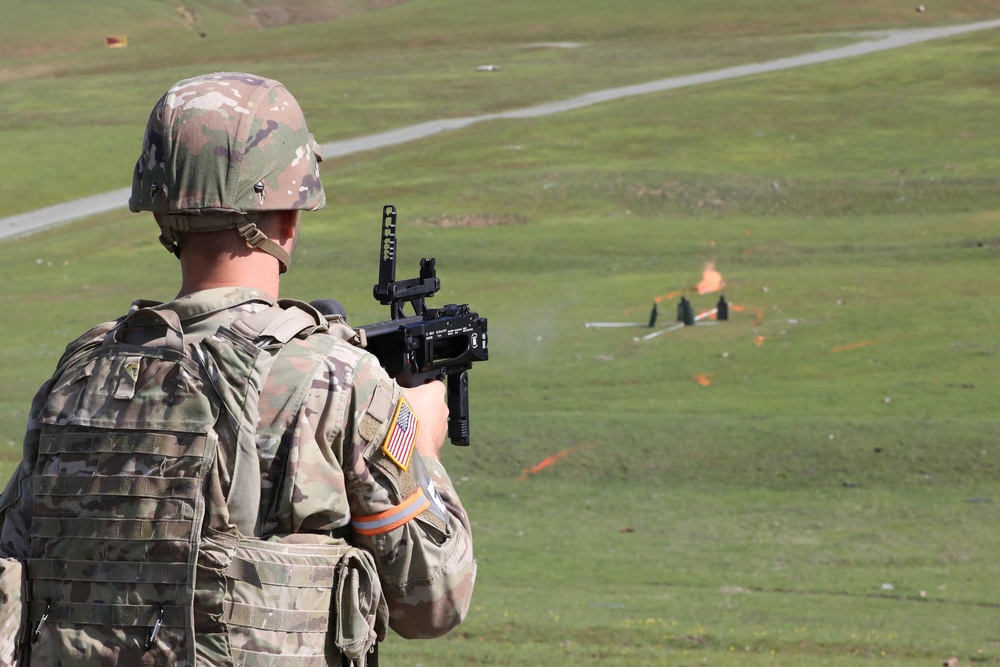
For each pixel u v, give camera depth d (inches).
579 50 7342.5
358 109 5570.9
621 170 4067.4
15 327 2500.0
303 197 177.9
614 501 1323.8
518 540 1191.6
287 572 162.1
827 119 4926.2
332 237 3398.1
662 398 1781.5
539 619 862.5
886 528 1187.3
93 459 166.9
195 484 162.2
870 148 4426.7
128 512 163.5
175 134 171.6
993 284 2539.4
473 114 5418.3
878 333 2137.1
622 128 4840.1
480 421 1573.6
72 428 169.5
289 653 161.8
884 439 1435.8
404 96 5900.6
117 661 161.9
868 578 1027.3
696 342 2132.1
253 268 176.6
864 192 3740.2
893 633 831.7
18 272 3137.3
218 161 170.9
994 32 6796.3
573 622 853.8
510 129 4923.7
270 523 163.5
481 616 874.8
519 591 991.0
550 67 6663.4
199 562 160.7
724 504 1298.0
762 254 3038.9
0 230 3700.8
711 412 1685.5
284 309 175.5
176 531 161.3
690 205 3747.5
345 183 4121.6
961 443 1411.2
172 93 176.1
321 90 6181.1
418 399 194.5
